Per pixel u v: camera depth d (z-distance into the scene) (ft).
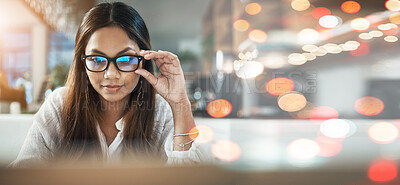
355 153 2.15
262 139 2.41
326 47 4.73
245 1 5.83
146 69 2.21
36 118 2.10
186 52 13.84
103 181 1.74
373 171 1.89
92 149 2.06
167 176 1.80
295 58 4.42
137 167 1.76
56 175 1.72
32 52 17.54
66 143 2.05
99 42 1.85
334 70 4.46
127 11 1.95
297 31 4.97
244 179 1.71
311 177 1.77
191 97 4.37
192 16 14.79
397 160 2.03
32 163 1.88
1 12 15.49
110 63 1.87
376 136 2.66
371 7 4.83
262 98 3.92
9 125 3.10
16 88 8.18
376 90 4.58
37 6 14.28
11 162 1.93
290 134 2.68
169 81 2.19
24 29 17.62
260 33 5.08
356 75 4.64
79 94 2.07
